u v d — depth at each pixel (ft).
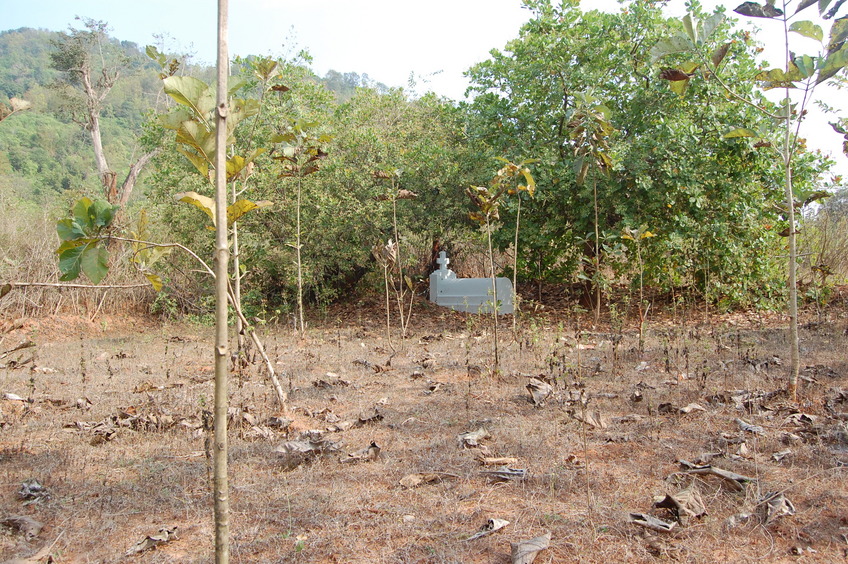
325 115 39.68
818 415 14.49
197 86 6.63
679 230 33.17
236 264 16.28
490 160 36.94
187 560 8.65
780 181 33.96
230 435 14.38
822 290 35.09
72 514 10.25
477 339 28.45
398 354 25.75
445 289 41.63
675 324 32.83
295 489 11.07
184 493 10.93
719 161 34.55
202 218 37.04
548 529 9.29
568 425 14.38
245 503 10.49
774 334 27.45
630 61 36.37
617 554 8.57
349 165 39.60
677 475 11.05
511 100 37.76
